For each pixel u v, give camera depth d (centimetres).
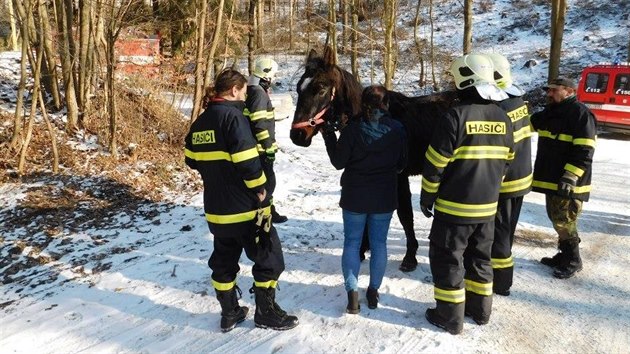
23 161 692
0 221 576
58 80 929
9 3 1214
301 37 2302
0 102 915
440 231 366
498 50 2427
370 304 412
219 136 344
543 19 2661
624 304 425
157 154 825
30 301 429
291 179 796
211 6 1083
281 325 381
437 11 3058
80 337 378
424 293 441
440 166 349
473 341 369
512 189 405
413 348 359
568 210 456
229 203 353
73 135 820
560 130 450
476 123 348
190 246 530
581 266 479
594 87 1474
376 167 379
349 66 2219
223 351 359
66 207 619
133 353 360
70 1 841
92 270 479
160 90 973
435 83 2106
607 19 2516
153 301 428
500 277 429
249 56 1566
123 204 643
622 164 1048
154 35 1090
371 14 1998
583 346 366
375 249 399
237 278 466
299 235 570
